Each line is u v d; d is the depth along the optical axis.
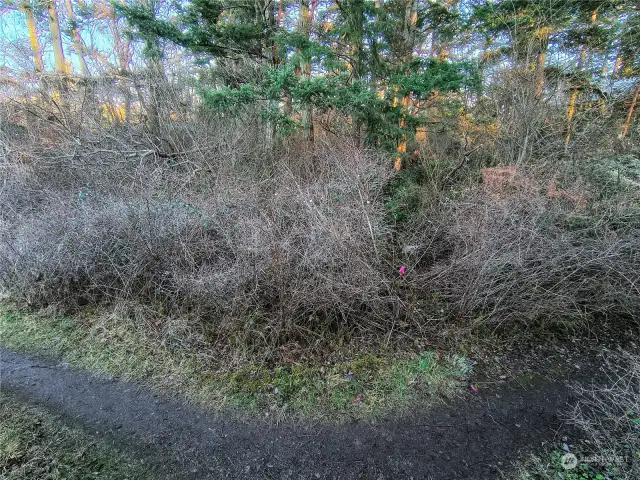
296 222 3.86
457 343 3.28
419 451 2.22
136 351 3.02
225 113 6.96
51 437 2.20
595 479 2.01
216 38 6.20
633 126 7.14
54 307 3.48
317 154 5.78
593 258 3.49
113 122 7.74
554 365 3.09
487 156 6.55
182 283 3.38
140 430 2.30
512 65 7.05
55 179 5.73
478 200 4.28
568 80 7.05
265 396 2.62
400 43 6.52
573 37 7.86
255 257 3.29
